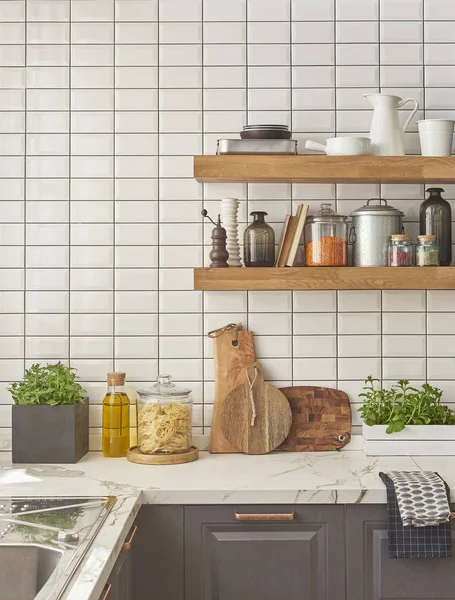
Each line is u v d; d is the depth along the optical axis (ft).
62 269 9.40
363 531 7.52
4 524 6.24
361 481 7.73
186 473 8.12
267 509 7.51
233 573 7.53
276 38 9.38
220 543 7.52
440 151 8.76
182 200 9.38
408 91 9.43
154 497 7.44
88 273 9.39
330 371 9.36
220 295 9.38
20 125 9.37
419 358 9.37
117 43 9.37
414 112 8.96
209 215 9.38
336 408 9.28
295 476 7.97
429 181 9.11
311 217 8.91
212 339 9.35
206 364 9.37
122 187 9.39
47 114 9.38
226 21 9.37
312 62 9.39
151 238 9.39
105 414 8.98
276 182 9.31
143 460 8.55
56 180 9.38
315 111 9.40
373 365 9.36
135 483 7.69
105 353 9.39
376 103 8.95
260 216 9.04
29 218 9.39
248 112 9.39
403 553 7.35
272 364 9.37
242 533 7.55
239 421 9.08
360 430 9.33
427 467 8.30
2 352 9.37
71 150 9.38
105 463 8.63
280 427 9.09
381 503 7.47
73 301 9.40
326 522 7.52
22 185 9.38
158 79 9.38
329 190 9.38
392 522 7.35
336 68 9.39
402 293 9.41
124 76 9.38
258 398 9.11
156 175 9.39
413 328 9.40
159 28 9.37
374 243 8.81
